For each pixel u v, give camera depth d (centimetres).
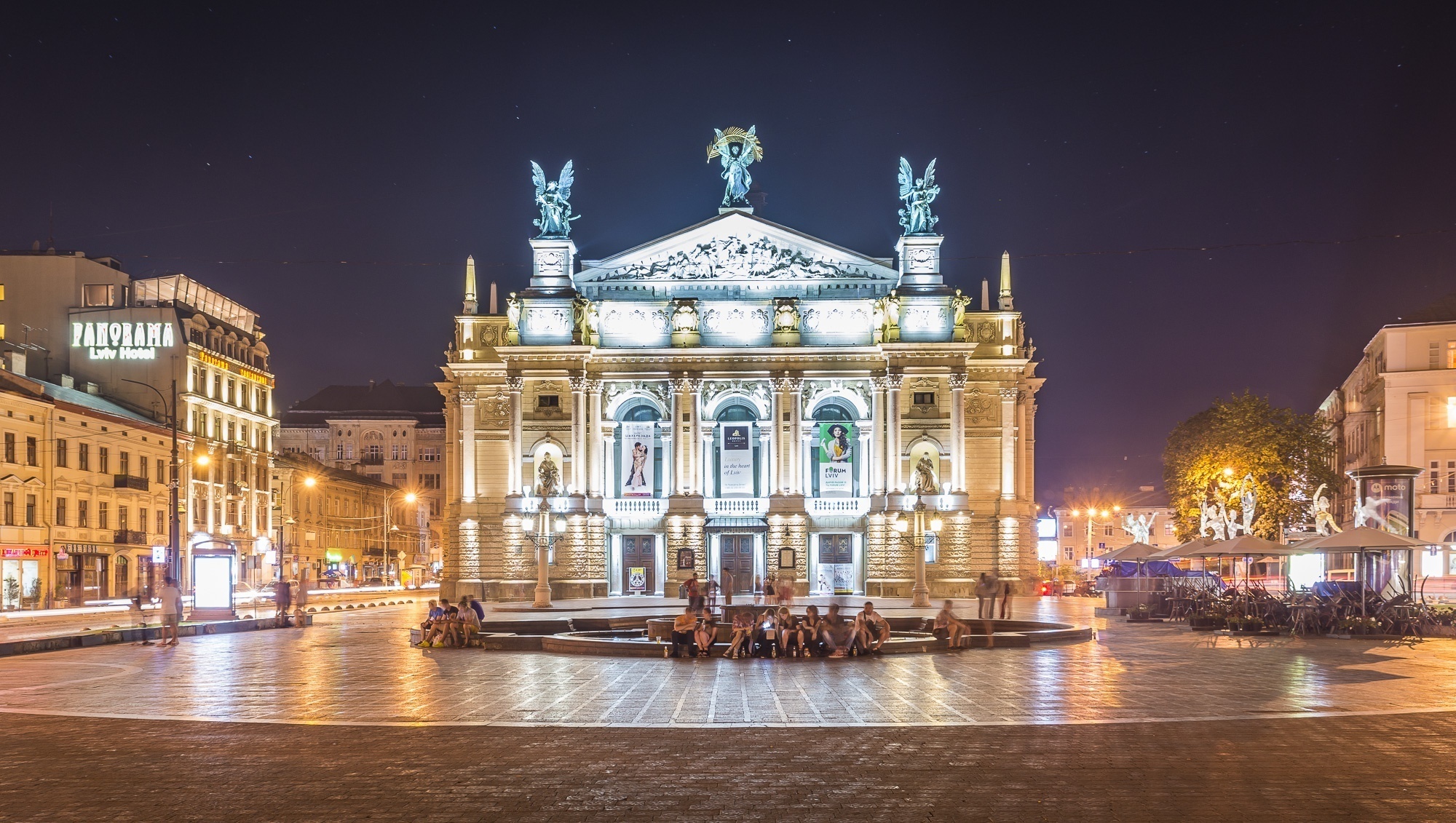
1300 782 1605
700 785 1591
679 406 9244
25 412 8138
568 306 9194
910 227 9319
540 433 9300
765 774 1659
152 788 1593
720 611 5450
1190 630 4781
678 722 2139
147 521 9788
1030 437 9794
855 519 9244
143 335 10331
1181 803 1487
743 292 9369
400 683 2811
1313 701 2386
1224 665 3180
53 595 8356
